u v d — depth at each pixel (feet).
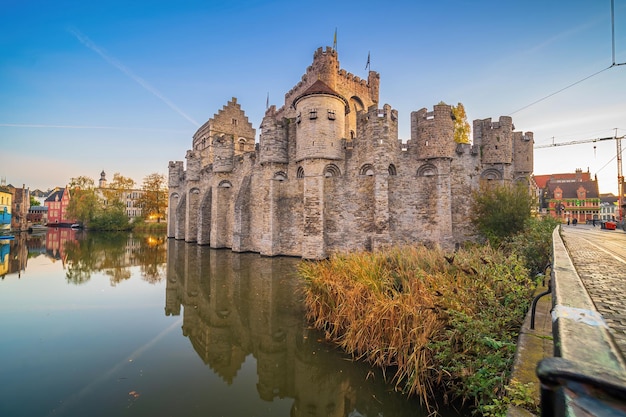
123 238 179.01
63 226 319.27
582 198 207.72
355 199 87.35
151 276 71.97
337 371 29.45
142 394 26.27
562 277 13.02
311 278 42.04
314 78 121.60
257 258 93.04
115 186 247.29
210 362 32.55
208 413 24.17
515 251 41.63
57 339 37.04
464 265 31.63
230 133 172.14
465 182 88.33
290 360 33.22
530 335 18.21
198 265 83.05
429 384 24.77
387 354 29.19
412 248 45.57
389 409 25.05
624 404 3.02
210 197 132.26
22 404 24.22
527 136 98.78
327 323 38.60
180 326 42.01
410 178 85.97
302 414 24.84
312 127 87.35
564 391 3.46
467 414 22.25
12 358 32.12
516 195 74.74
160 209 244.83
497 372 19.49
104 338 37.68
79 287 62.18
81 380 28.12
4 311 47.19
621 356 5.30
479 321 21.57
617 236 58.95
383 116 82.38
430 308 25.71
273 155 95.96
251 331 39.52
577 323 7.29
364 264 39.22
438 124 82.69
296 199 95.61
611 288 18.40
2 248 125.29
